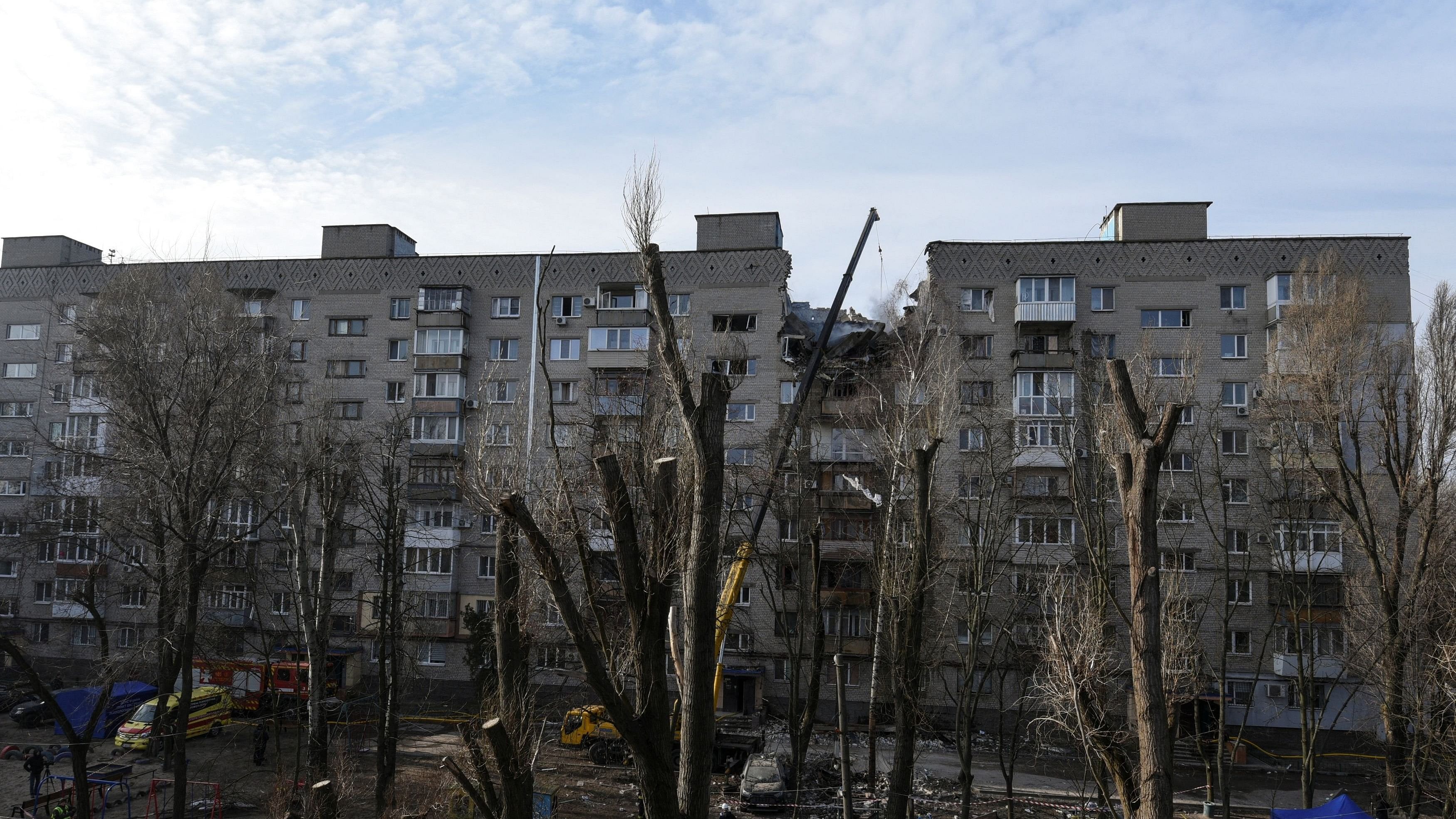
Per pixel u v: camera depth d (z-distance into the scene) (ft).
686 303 159.12
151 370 89.81
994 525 104.68
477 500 32.94
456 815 66.13
